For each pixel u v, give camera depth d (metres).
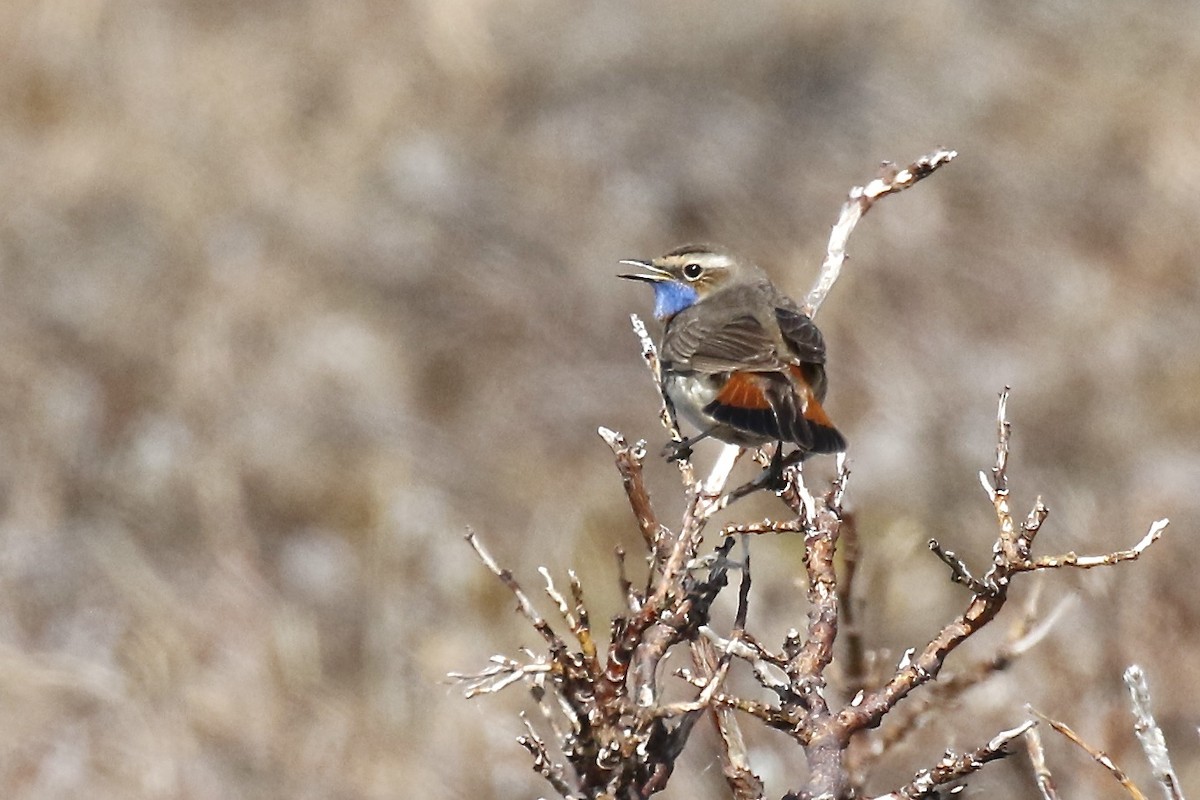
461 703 13.00
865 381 16.61
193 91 21.06
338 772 12.57
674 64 21.47
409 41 21.94
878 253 18.47
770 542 13.68
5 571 14.30
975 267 18.42
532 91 21.19
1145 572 12.36
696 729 11.00
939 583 13.27
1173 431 15.75
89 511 15.25
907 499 14.66
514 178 19.73
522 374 17.11
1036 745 7.34
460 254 18.52
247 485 15.57
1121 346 16.97
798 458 8.52
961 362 16.86
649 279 10.51
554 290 18.03
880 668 8.96
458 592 14.44
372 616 14.16
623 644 6.75
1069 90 21.25
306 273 18.19
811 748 6.75
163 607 14.01
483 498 15.55
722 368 8.91
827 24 21.77
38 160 19.75
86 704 13.06
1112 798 10.73
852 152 20.31
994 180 19.75
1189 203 19.30
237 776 12.61
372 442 16.11
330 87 21.34
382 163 19.91
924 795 6.71
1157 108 20.75
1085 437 15.51
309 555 14.82
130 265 18.16
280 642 13.68
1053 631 11.55
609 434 7.40
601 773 6.83
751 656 6.82
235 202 19.16
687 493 7.95
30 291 17.66
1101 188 19.66
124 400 16.38
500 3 22.25
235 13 22.53
